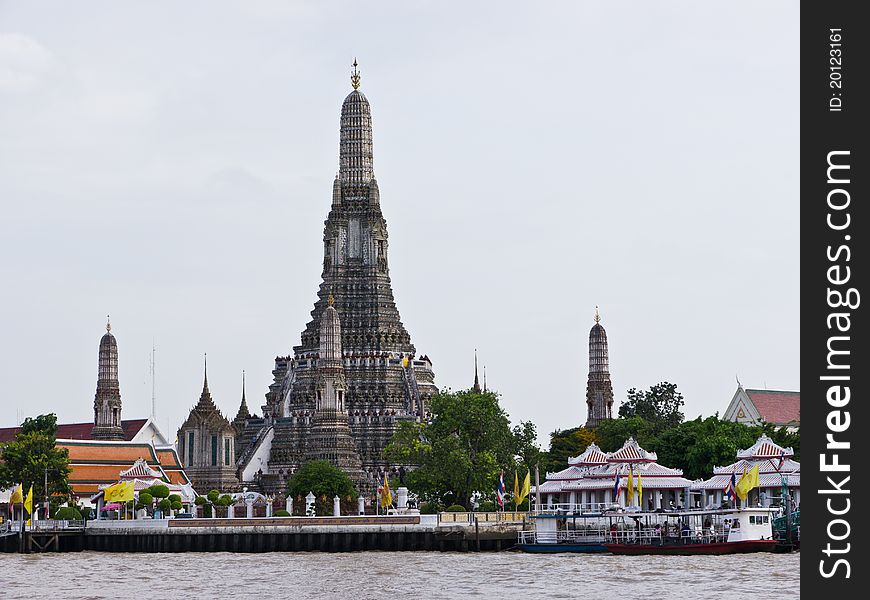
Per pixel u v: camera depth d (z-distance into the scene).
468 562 143.62
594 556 148.75
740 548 145.25
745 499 151.12
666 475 172.12
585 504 164.62
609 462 172.38
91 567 148.00
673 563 134.50
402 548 170.38
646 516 155.12
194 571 139.62
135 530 182.00
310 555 164.25
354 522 172.75
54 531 183.75
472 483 199.75
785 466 167.38
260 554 169.62
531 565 136.62
